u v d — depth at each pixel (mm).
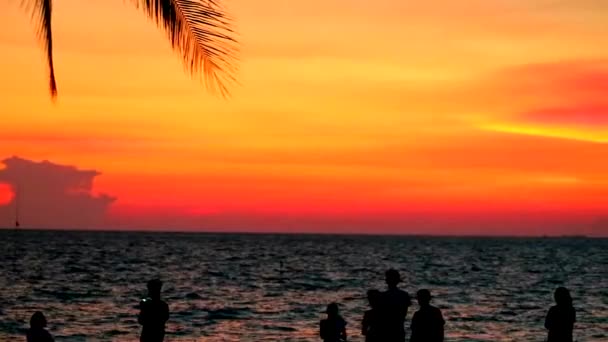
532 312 48188
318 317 44281
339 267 110000
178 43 8547
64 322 39906
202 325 40062
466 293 65625
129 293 59312
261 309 48875
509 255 177500
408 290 69000
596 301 56625
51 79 9008
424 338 16969
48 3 8836
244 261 124250
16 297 54250
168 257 135125
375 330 16984
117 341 33438
